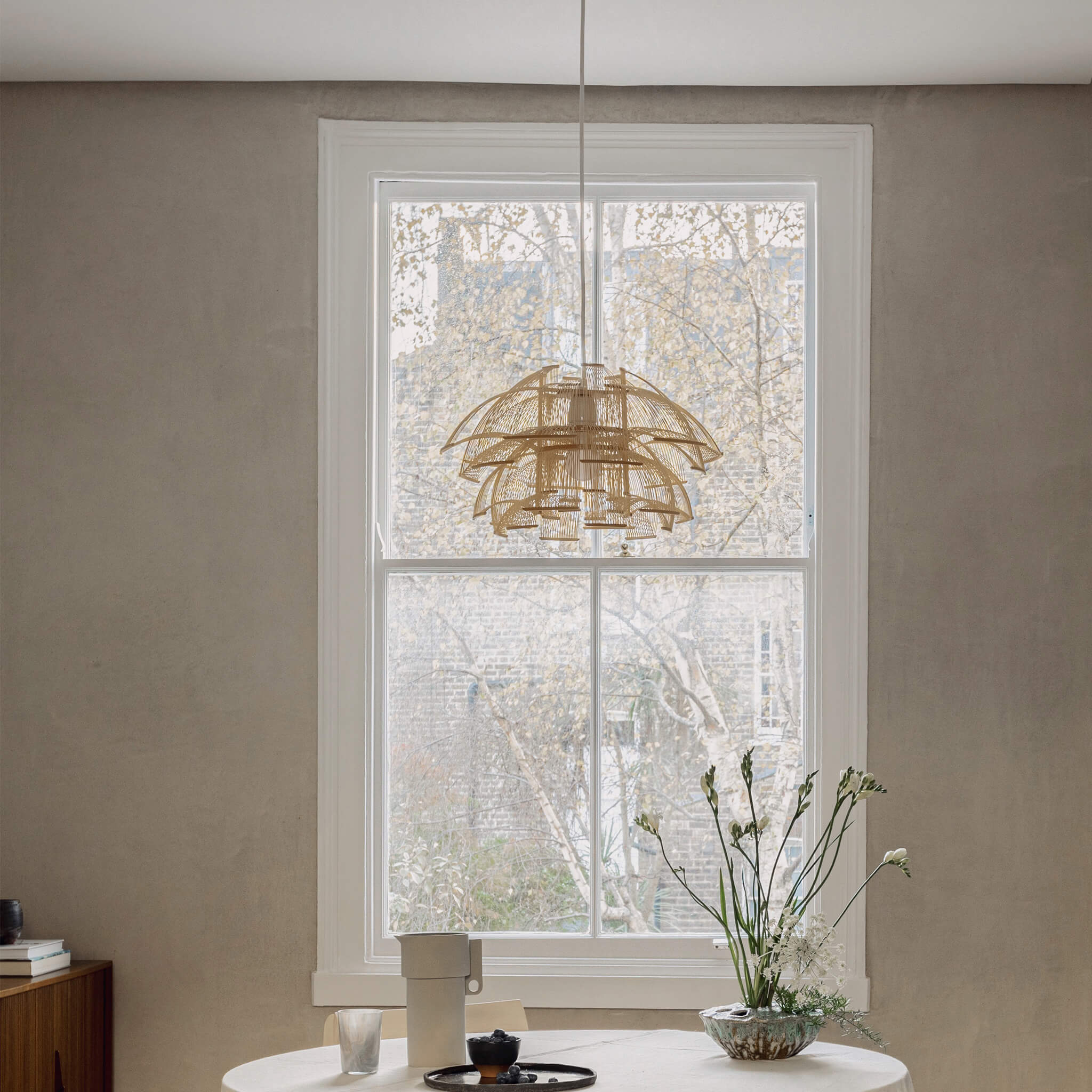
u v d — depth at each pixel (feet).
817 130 11.75
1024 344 11.61
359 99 11.85
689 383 11.92
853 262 11.69
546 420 7.35
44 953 10.47
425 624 11.78
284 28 10.69
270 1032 11.19
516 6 10.27
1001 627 11.43
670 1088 7.07
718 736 11.65
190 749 11.44
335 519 11.57
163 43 10.99
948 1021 11.10
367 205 11.79
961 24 10.55
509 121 11.82
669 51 11.05
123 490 11.64
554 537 8.23
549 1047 8.29
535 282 11.99
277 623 11.50
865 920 11.18
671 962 11.27
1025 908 11.21
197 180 11.80
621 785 11.63
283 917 11.28
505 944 11.37
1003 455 11.54
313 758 11.41
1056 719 11.37
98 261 11.76
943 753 11.34
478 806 11.63
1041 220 11.68
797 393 11.88
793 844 11.50
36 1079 10.02
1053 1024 11.11
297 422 11.63
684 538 11.80
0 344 11.73
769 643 11.72
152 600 11.56
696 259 12.00
